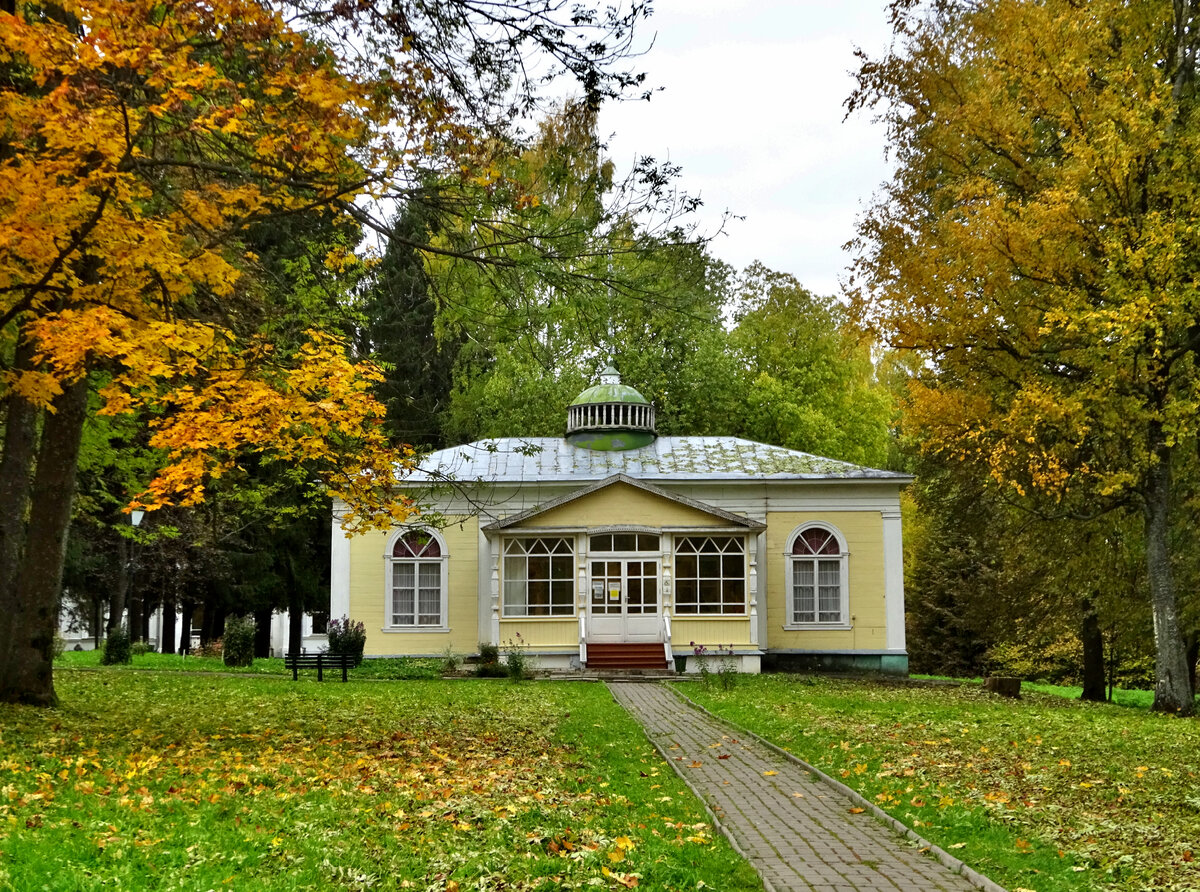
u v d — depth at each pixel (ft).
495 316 44.04
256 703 58.75
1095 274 66.95
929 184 75.51
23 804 26.40
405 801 30.76
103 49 33.12
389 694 70.59
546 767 39.24
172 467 38.32
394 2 34.58
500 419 136.56
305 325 55.47
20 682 50.55
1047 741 49.42
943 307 70.95
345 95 35.32
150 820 25.76
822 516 107.65
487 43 35.83
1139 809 32.76
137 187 37.76
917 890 23.80
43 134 34.58
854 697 75.97
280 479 69.92
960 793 34.86
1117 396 66.69
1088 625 95.09
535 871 23.80
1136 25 68.90
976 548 137.28
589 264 41.45
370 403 41.45
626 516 101.71
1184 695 71.67
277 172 41.06
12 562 51.80
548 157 39.75
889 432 186.19
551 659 100.01
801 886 23.90
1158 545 73.51
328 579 141.59
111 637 94.02
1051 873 25.38
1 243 32.96
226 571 123.75
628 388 117.70
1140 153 64.18
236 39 34.47
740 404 147.33
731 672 87.51
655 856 25.88
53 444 51.98
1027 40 67.46
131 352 35.04
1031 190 73.05
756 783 37.81
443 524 48.19
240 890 20.56
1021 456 76.33
